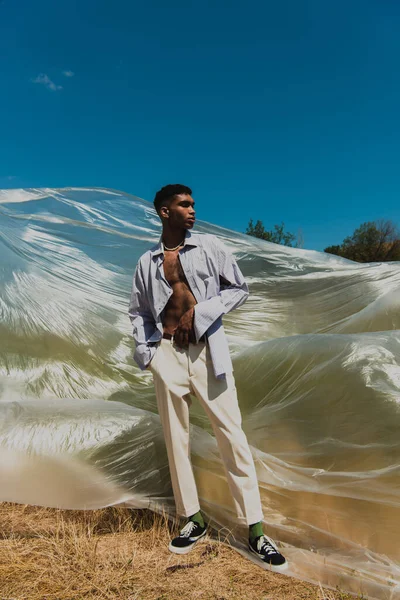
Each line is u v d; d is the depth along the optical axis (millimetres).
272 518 2434
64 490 2559
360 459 2348
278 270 4609
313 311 4336
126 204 4918
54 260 4188
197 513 2406
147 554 2297
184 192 2465
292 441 2627
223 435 2309
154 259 2482
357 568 2090
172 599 1968
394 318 3582
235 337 4125
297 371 2920
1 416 2787
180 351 2387
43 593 1997
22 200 4730
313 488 2373
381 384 2504
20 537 2451
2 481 2557
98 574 2125
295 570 2148
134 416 2832
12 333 3508
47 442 2629
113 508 2668
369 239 31688
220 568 2188
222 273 2457
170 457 2410
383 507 2203
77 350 3605
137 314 2547
